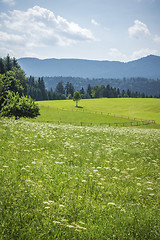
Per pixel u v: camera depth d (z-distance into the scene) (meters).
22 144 14.41
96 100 172.50
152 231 6.18
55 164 11.29
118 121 78.00
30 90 194.00
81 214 6.57
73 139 19.69
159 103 143.62
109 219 6.50
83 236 5.49
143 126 71.00
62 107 125.06
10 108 46.53
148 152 18.08
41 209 6.40
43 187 8.07
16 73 103.56
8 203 6.35
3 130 18.42
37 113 50.06
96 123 68.88
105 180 10.33
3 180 7.82
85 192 8.49
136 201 8.45
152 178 11.86
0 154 11.41
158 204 8.32
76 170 10.85
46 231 5.44
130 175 11.61
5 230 5.21
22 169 9.45
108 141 21.25
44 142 16.31
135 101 158.38
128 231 6.04
